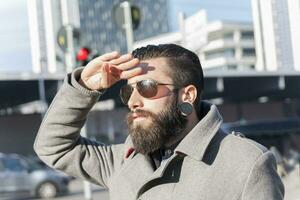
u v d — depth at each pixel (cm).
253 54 12450
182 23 1792
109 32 9738
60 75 3716
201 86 271
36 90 4181
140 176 264
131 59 264
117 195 270
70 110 287
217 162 248
